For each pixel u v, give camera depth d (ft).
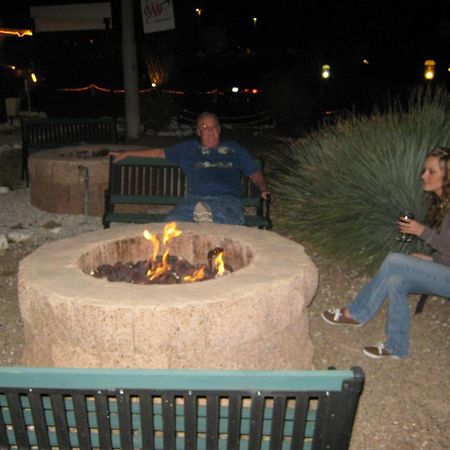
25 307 9.53
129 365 8.83
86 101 63.52
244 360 9.31
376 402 10.59
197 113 56.49
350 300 14.97
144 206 23.24
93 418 7.07
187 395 6.20
